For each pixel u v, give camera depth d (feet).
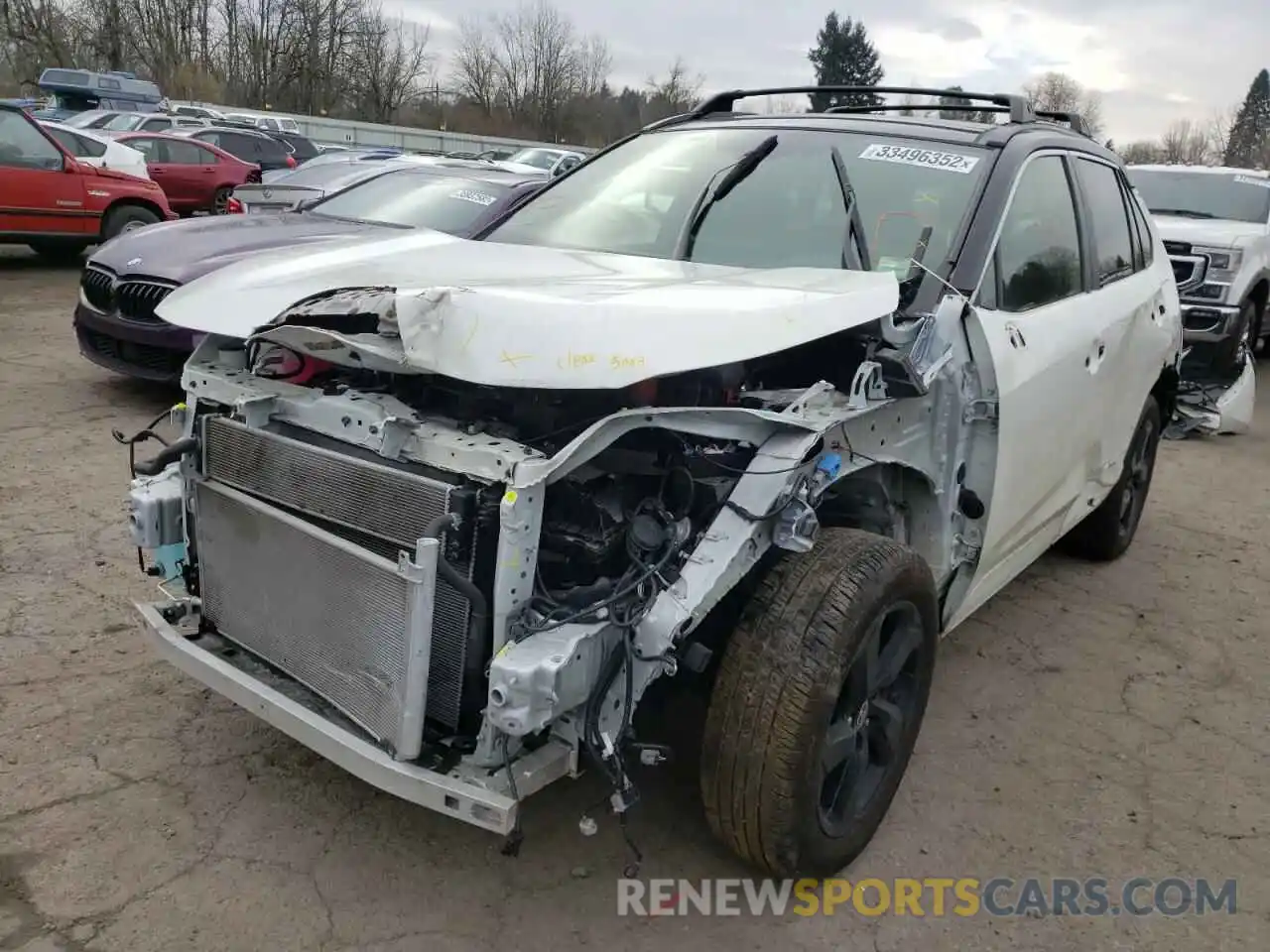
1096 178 14.64
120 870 8.87
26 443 19.86
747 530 7.77
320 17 181.16
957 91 13.60
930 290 10.17
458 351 7.57
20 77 160.45
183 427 9.88
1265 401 34.19
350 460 8.09
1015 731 12.27
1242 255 31.04
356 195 26.73
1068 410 12.56
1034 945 8.84
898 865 9.75
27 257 49.11
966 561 11.16
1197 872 9.91
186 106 110.22
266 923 8.41
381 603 7.70
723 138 13.25
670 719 10.32
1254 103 203.21
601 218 12.58
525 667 6.97
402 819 9.82
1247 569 18.16
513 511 7.28
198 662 8.87
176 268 21.24
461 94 195.72
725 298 8.46
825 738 8.28
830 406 8.44
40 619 13.01
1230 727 12.66
